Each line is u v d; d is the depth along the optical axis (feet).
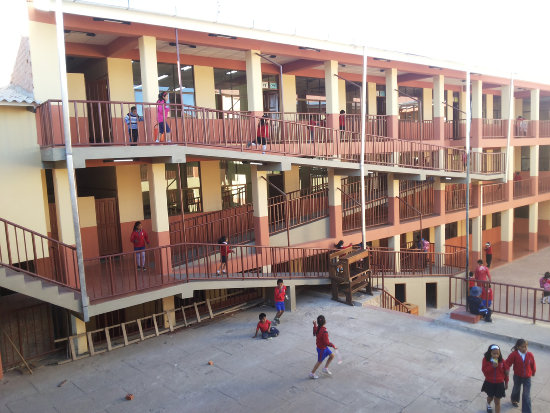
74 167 36.19
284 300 48.44
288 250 51.42
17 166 36.35
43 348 40.06
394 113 66.95
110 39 46.62
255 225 53.57
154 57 43.65
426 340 40.78
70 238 39.73
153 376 35.78
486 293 46.39
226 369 36.47
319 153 56.08
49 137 39.06
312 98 70.85
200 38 46.88
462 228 94.58
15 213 36.35
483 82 82.74
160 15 41.24
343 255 54.29
